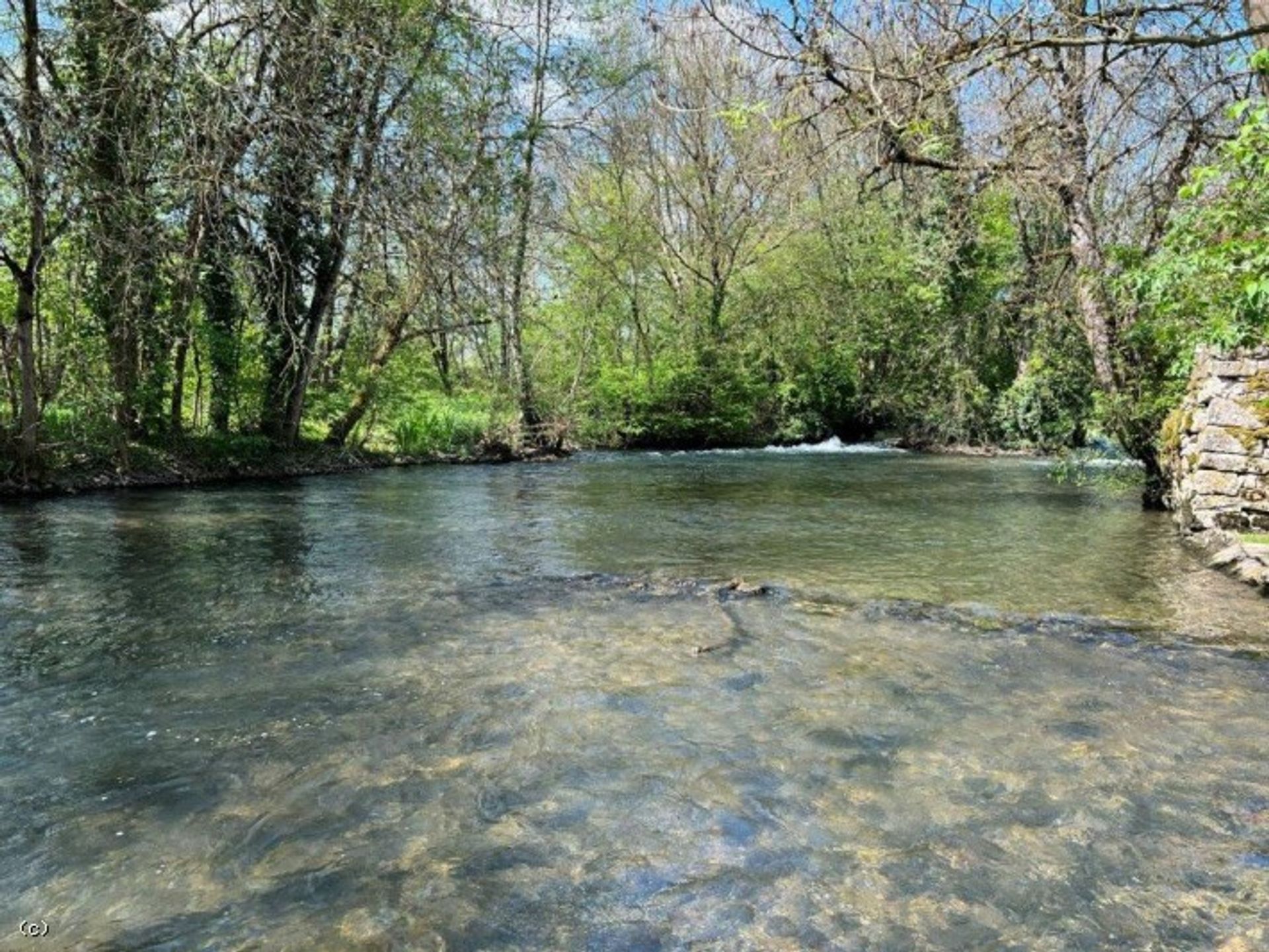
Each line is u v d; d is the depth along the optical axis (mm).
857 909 2697
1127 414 11297
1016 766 3693
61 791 3457
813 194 26266
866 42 5188
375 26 11039
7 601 6461
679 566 7949
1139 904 2713
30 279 11797
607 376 27797
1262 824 3207
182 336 14922
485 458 21875
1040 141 6758
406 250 10625
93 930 2572
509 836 3137
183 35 11453
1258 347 7980
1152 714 4293
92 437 13531
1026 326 13969
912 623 5949
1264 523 8742
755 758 3781
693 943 2529
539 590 6922
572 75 20172
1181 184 7809
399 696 4531
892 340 28531
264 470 16594
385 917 2646
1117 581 7320
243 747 3879
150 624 5855
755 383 30438
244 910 2680
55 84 11258
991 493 14578
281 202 11414
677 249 31016
